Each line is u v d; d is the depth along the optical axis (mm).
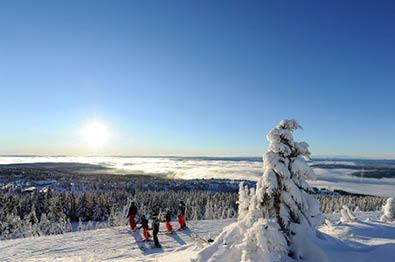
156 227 15664
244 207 9461
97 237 17969
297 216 8852
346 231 11688
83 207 73812
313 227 9008
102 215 74562
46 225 48469
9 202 72500
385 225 13484
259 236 7293
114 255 13859
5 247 16281
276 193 8875
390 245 8945
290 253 8375
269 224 7520
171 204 79125
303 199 8812
